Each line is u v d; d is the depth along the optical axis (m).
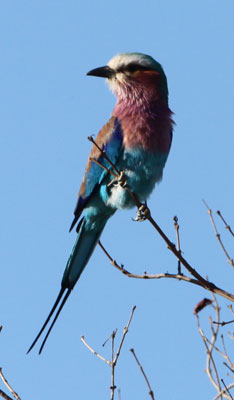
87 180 12.28
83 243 12.36
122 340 8.55
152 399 7.76
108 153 12.02
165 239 9.27
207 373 8.30
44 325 11.16
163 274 9.41
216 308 8.62
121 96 12.45
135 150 11.82
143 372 7.95
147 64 12.48
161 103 12.37
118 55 12.73
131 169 11.86
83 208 12.38
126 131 11.94
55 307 11.60
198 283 9.08
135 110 12.12
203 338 8.36
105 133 12.21
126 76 12.38
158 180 12.21
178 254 9.20
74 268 12.20
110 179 12.00
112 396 8.05
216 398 7.80
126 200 11.90
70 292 11.95
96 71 12.70
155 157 11.95
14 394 7.77
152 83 12.38
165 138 12.12
